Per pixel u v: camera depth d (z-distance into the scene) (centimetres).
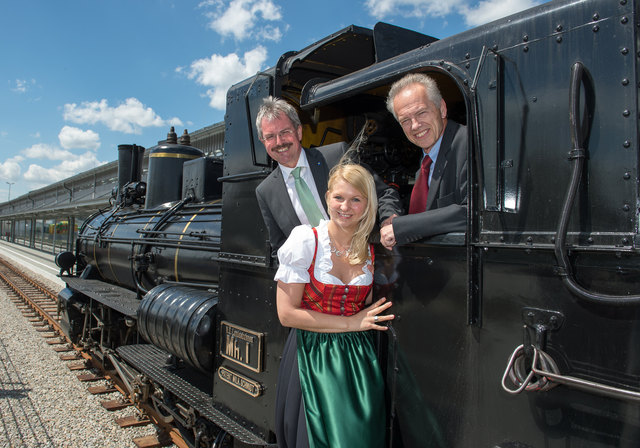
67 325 734
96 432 454
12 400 530
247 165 287
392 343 199
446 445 174
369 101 305
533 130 152
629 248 128
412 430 188
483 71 165
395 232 181
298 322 204
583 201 139
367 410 187
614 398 132
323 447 186
